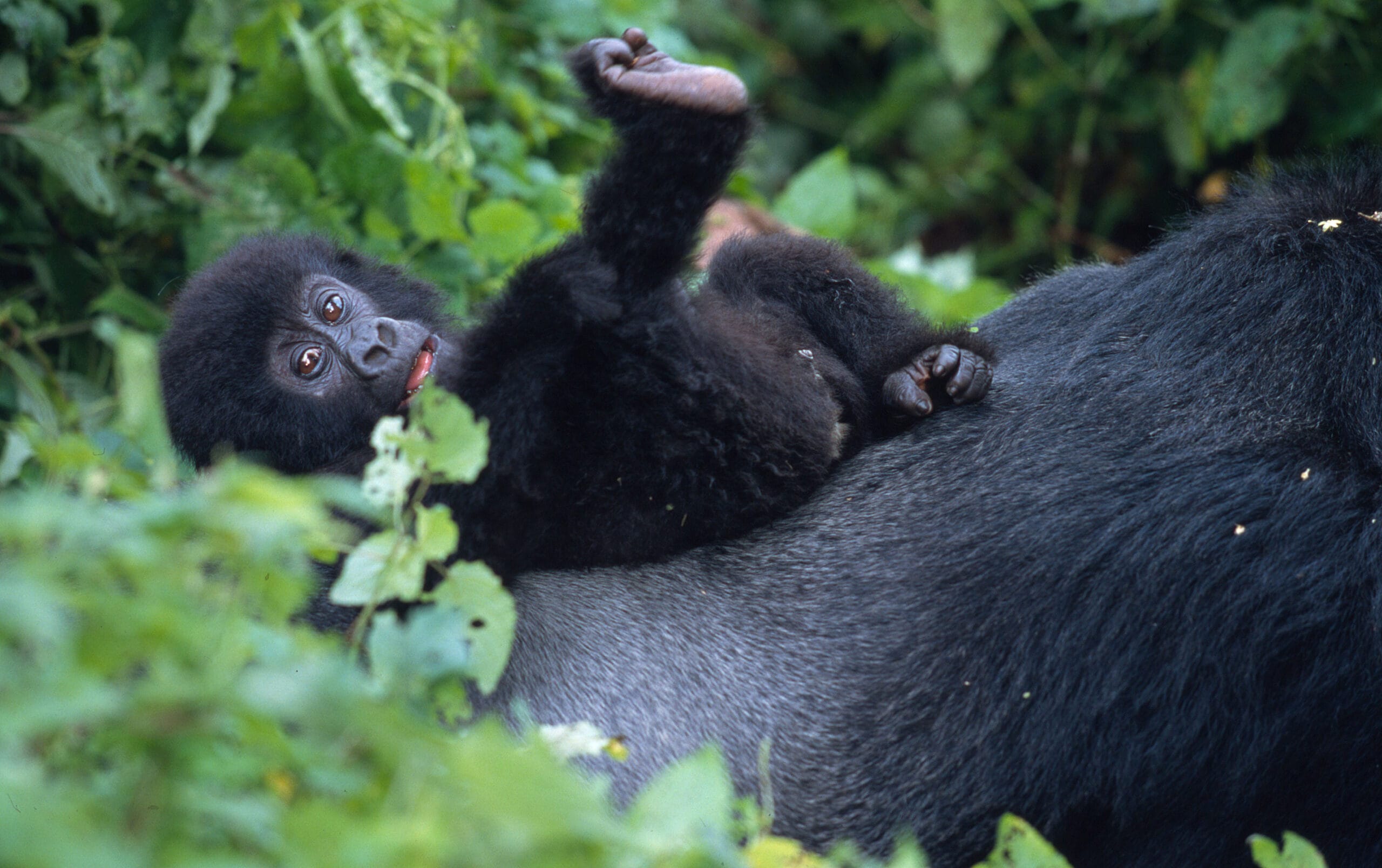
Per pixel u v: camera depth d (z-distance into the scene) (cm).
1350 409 530
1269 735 504
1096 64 1274
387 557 398
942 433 594
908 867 367
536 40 1147
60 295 899
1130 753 512
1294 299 556
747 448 572
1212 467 528
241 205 910
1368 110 1139
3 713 252
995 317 696
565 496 563
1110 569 520
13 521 292
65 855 227
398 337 698
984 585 533
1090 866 535
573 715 536
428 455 396
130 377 341
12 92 862
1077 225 1345
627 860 329
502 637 404
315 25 981
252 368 695
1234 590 507
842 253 714
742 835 507
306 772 318
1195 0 1209
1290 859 409
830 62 1488
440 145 964
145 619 288
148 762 279
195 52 916
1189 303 580
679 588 562
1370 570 502
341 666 320
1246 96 1139
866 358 661
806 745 530
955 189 1375
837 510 577
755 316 655
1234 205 619
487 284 930
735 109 554
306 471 695
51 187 894
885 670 534
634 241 565
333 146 959
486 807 303
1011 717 519
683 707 537
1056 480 548
